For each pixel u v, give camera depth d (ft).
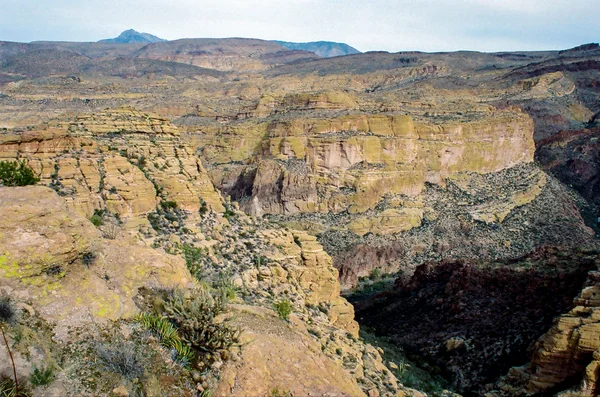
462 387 123.75
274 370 57.16
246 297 83.46
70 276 53.21
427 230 354.33
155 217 101.71
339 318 109.50
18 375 41.42
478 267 183.42
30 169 73.77
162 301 58.59
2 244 49.80
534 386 103.96
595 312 104.68
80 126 124.57
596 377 91.09
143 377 47.57
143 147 121.80
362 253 301.02
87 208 89.86
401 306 189.98
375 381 80.07
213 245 102.32
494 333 140.67
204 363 53.26
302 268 110.63
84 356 46.70
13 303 47.06
